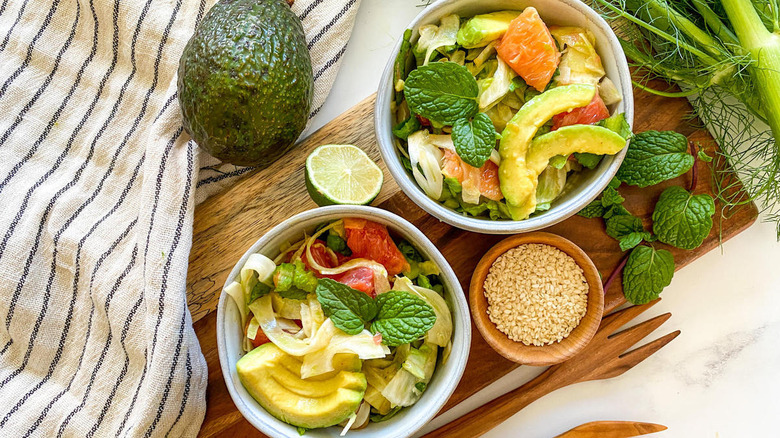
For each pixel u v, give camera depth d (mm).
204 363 646
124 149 670
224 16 598
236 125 599
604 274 665
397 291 586
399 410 608
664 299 692
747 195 662
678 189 652
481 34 596
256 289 603
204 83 591
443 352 610
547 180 606
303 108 613
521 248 649
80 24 673
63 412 649
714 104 675
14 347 660
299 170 663
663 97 664
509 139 586
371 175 632
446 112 593
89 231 658
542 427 691
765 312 690
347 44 673
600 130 582
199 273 661
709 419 694
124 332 646
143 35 662
